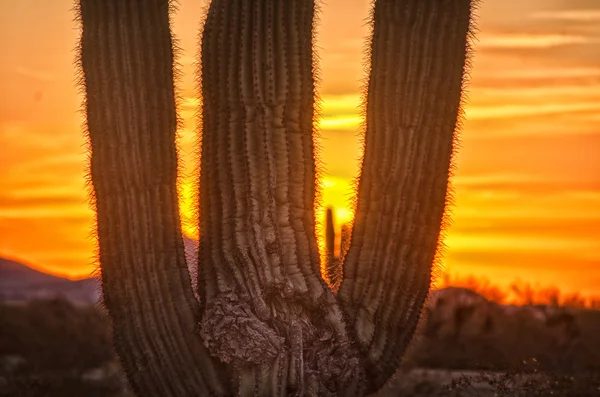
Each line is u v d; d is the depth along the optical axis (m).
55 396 28.06
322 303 19.70
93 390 28.23
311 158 19.91
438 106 20.09
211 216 19.89
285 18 19.77
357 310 20.09
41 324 40.06
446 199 20.39
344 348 19.75
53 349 34.94
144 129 19.94
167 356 19.92
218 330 19.45
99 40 19.97
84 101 20.19
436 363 33.00
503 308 42.03
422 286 20.36
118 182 19.91
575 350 34.03
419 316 20.50
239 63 19.72
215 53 19.89
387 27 20.11
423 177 20.12
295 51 19.77
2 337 37.41
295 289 19.55
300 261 19.70
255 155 19.67
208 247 19.91
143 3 20.05
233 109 19.75
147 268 19.92
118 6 19.95
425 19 20.00
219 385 19.81
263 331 19.41
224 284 19.69
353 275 20.19
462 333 35.66
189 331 19.89
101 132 19.97
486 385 28.11
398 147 20.03
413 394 26.84
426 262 20.33
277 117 19.69
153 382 19.98
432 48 20.02
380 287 20.11
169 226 20.06
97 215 20.08
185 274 20.09
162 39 20.12
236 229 19.66
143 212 19.92
